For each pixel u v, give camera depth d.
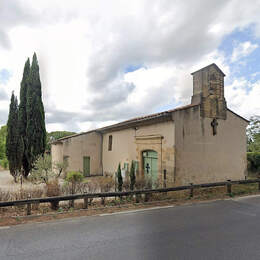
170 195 7.93
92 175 15.13
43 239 4.13
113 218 5.44
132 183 7.86
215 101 10.09
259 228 4.77
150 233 4.44
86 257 3.43
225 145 10.31
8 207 5.98
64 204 6.57
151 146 10.19
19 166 12.83
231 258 3.39
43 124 13.40
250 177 13.69
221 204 7.02
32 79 13.24
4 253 3.58
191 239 4.13
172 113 8.73
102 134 15.69
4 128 30.16
